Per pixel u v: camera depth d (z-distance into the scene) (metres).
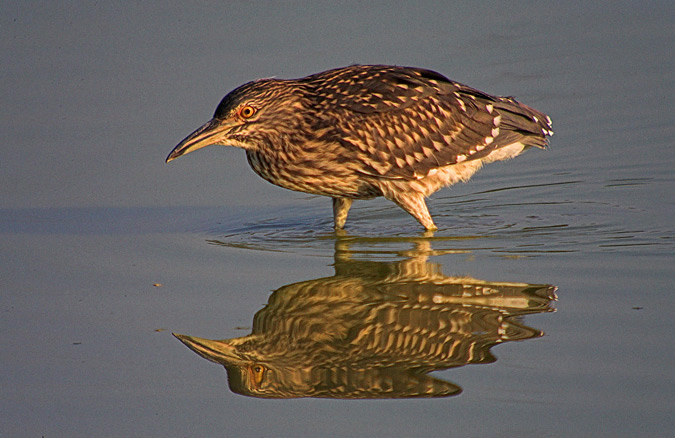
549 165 15.55
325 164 11.98
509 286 10.20
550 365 8.23
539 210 13.55
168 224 13.09
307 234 12.66
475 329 9.12
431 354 8.65
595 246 11.59
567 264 10.87
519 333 8.94
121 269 11.16
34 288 10.54
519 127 12.53
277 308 9.90
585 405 7.53
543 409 7.51
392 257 11.45
